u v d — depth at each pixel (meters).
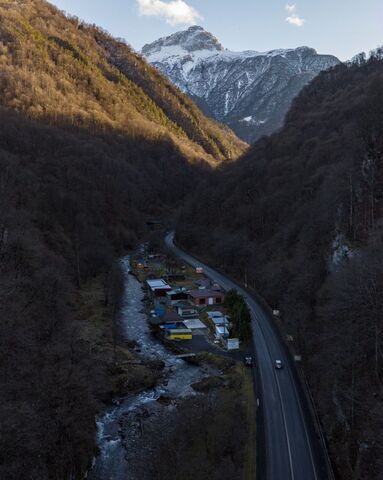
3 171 121.50
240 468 46.12
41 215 117.44
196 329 90.19
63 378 50.97
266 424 53.97
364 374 48.38
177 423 54.31
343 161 99.56
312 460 47.09
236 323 82.31
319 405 56.09
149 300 109.81
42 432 44.12
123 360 75.31
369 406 44.03
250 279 113.62
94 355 71.75
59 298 78.31
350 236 70.94
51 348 59.69
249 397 61.06
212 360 75.69
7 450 39.09
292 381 65.06
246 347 78.31
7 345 53.56
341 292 55.94
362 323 50.78
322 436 50.59
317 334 66.56
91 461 50.91
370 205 71.06
